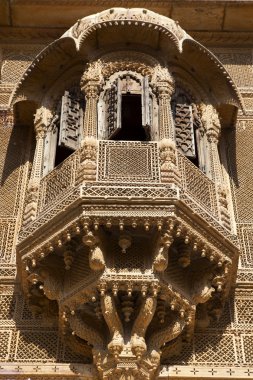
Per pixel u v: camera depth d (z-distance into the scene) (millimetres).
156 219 7762
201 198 8570
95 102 9141
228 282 8336
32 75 9906
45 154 9305
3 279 8859
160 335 7918
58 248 8078
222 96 9914
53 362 8148
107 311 7680
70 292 8008
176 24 9633
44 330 8430
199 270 8234
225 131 10516
